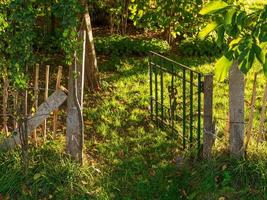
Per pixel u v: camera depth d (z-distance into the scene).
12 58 5.44
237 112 5.51
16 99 5.76
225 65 3.14
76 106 5.70
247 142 5.61
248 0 7.46
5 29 5.42
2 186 5.58
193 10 9.55
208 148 5.70
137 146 6.61
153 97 8.03
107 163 6.20
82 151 5.84
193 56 10.49
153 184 5.79
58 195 5.46
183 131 6.34
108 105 7.91
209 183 5.47
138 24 10.08
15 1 5.20
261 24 2.92
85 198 5.46
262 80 8.87
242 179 5.41
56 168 5.66
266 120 7.00
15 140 5.94
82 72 5.64
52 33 9.68
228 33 3.00
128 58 10.28
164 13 9.61
